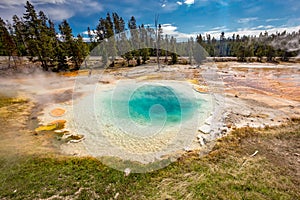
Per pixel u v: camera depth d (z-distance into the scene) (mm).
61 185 5105
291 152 6582
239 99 13836
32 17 26469
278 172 5418
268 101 13484
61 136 8805
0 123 10070
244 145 7195
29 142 8117
